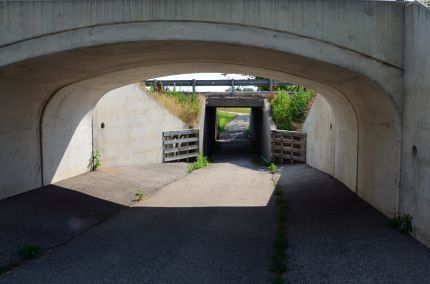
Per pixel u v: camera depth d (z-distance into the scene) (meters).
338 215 10.80
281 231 10.09
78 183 14.60
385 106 9.61
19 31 9.59
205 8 9.44
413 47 8.55
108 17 9.50
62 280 7.22
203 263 8.05
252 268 7.75
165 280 7.22
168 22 9.49
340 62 9.34
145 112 21.42
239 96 31.42
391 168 9.68
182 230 10.45
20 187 12.29
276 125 25.48
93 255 8.56
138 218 11.73
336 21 9.30
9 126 11.70
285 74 13.16
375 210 10.70
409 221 8.59
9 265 7.83
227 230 10.42
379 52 9.27
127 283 7.11
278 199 13.91
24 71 10.66
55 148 14.21
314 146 20.25
